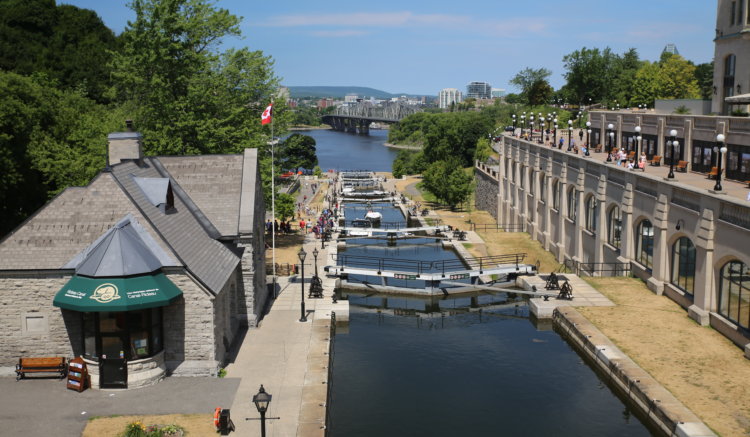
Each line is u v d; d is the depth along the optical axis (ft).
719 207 114.32
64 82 320.91
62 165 180.96
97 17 378.53
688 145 173.68
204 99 181.98
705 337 113.39
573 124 464.24
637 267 150.30
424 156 507.71
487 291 169.27
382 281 170.30
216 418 79.66
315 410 86.38
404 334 134.41
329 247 204.33
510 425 91.15
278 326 121.49
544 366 113.80
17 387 91.09
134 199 98.48
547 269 184.44
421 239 241.76
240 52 198.80
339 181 458.09
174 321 95.30
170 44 175.01
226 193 123.54
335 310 135.03
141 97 187.73
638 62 574.56
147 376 92.12
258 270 131.54
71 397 88.38
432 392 102.73
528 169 237.66
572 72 554.46
